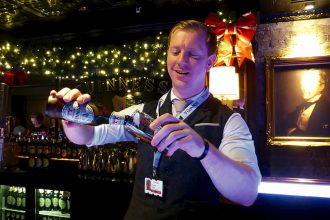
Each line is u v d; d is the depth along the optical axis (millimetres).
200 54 1199
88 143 1355
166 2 4094
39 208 3605
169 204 1216
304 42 3717
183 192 1213
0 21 4797
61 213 3629
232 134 1178
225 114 1266
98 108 1225
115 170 3428
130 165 3348
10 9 4320
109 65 4531
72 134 1288
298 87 3691
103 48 4449
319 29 3666
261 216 2793
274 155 3764
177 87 1276
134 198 1338
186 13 4176
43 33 5012
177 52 1214
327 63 3568
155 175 1265
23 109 6727
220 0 3951
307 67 3658
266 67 3812
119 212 3047
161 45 4051
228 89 3268
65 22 4828
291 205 2748
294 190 2758
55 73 4875
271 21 3848
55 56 4742
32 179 3477
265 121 3828
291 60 3701
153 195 1260
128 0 4039
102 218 3115
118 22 4523
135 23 4438
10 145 4215
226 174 939
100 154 3535
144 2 4109
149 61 4188
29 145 4234
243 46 3529
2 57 4973
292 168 3682
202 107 1303
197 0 3969
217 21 3602
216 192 1245
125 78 4676
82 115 1174
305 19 3711
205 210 1192
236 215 2836
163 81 4434
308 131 3631
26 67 4984
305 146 3637
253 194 1023
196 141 878
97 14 4551
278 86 3768
